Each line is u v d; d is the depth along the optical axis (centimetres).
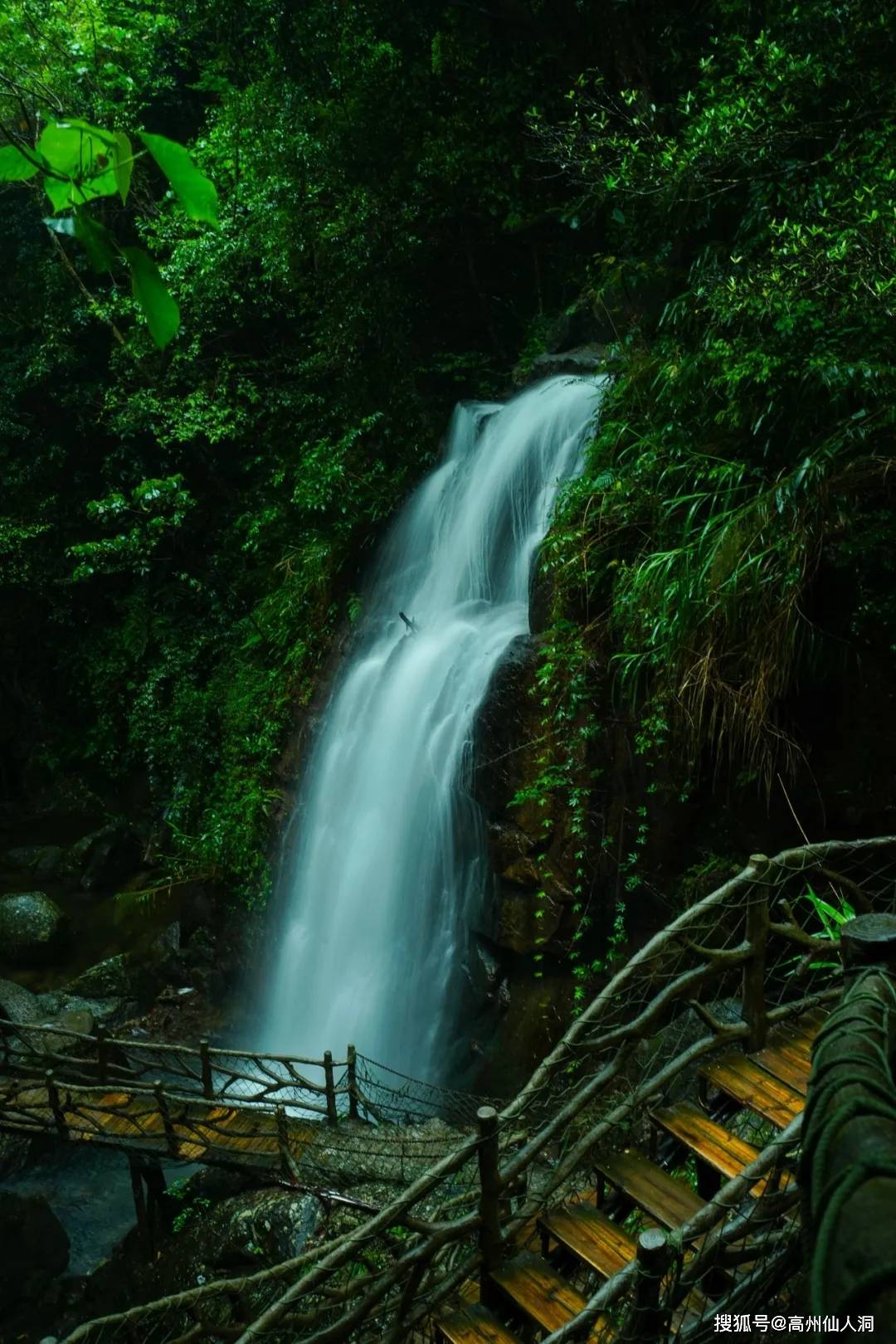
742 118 793
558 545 862
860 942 180
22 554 1758
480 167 1339
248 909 1277
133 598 1705
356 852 1105
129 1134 829
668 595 719
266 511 1535
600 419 961
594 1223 353
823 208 710
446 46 1330
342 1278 649
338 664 1264
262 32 1410
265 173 1376
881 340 647
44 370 1689
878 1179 101
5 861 1705
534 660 855
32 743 1912
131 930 1472
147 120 1703
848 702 711
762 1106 356
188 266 1457
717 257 876
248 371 1614
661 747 772
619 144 870
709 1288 320
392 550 1324
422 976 1005
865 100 793
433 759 1005
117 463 1775
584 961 845
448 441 1340
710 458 787
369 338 1434
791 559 651
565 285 1437
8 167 153
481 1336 333
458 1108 850
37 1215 901
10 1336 824
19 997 1281
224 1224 793
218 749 1495
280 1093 1036
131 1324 402
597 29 1191
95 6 1436
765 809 745
